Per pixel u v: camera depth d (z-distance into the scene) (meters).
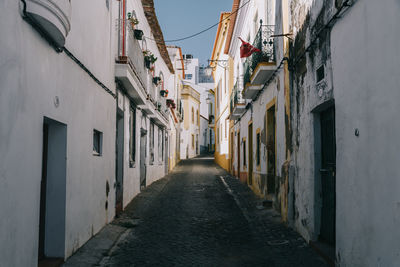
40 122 4.08
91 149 6.41
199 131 44.91
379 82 3.48
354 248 4.06
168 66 20.55
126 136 10.13
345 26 4.39
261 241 6.54
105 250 5.91
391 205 3.22
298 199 6.93
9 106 3.31
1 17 3.14
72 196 5.32
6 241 3.27
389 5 3.26
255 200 11.17
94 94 6.62
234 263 5.29
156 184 15.55
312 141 6.04
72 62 5.28
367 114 3.75
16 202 3.48
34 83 3.89
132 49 9.27
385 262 3.32
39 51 4.04
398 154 3.11
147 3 12.09
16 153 3.47
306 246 6.01
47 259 4.88
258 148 12.33
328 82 5.11
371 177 3.65
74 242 5.42
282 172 7.95
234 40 17.28
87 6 6.12
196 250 6.00
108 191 7.84
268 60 9.30
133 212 9.33
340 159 4.52
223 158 24.78
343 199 4.41
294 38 7.24
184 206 10.33
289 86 7.52
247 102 14.47
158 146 18.11
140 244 6.37
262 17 10.83
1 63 3.15
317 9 5.64
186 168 25.50
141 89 10.59
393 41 3.20
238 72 16.56
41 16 3.69
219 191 13.47
